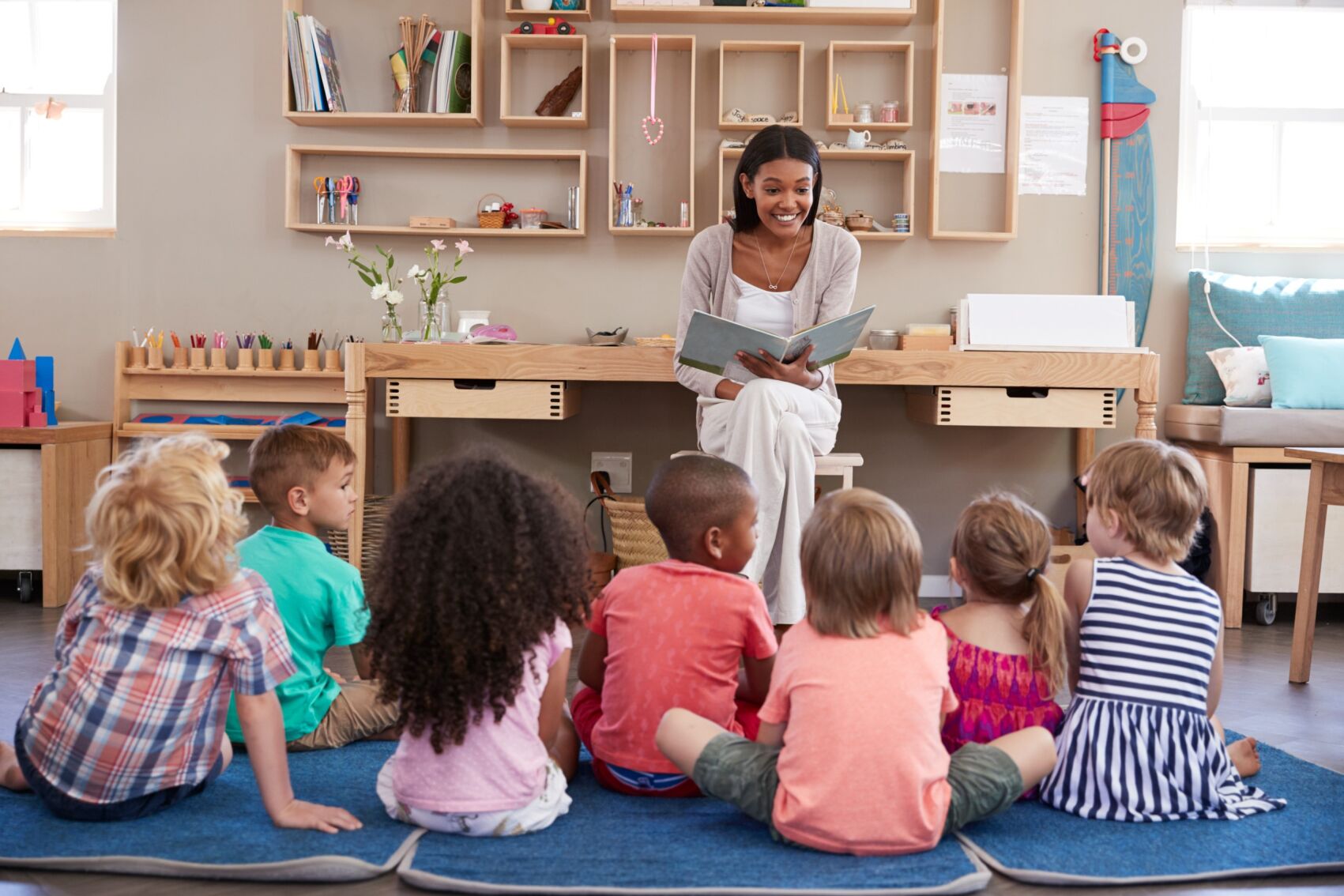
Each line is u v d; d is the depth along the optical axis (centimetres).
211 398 373
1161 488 170
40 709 153
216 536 147
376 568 149
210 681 151
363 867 139
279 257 375
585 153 364
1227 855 147
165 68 372
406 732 152
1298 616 255
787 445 259
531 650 148
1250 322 362
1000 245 372
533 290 374
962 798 148
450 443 378
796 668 146
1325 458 245
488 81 370
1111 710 164
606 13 367
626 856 143
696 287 302
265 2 370
